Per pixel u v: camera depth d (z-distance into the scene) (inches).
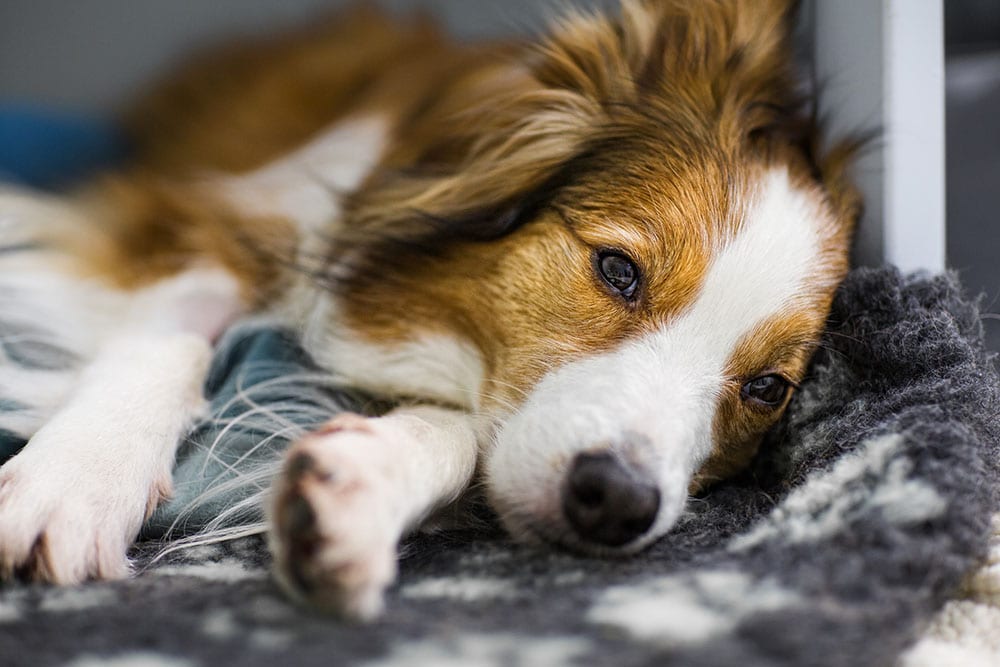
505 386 18.5
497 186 19.8
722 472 19.5
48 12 32.4
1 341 20.6
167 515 17.3
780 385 19.3
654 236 18.6
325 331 20.7
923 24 19.7
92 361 19.4
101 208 25.0
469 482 17.7
